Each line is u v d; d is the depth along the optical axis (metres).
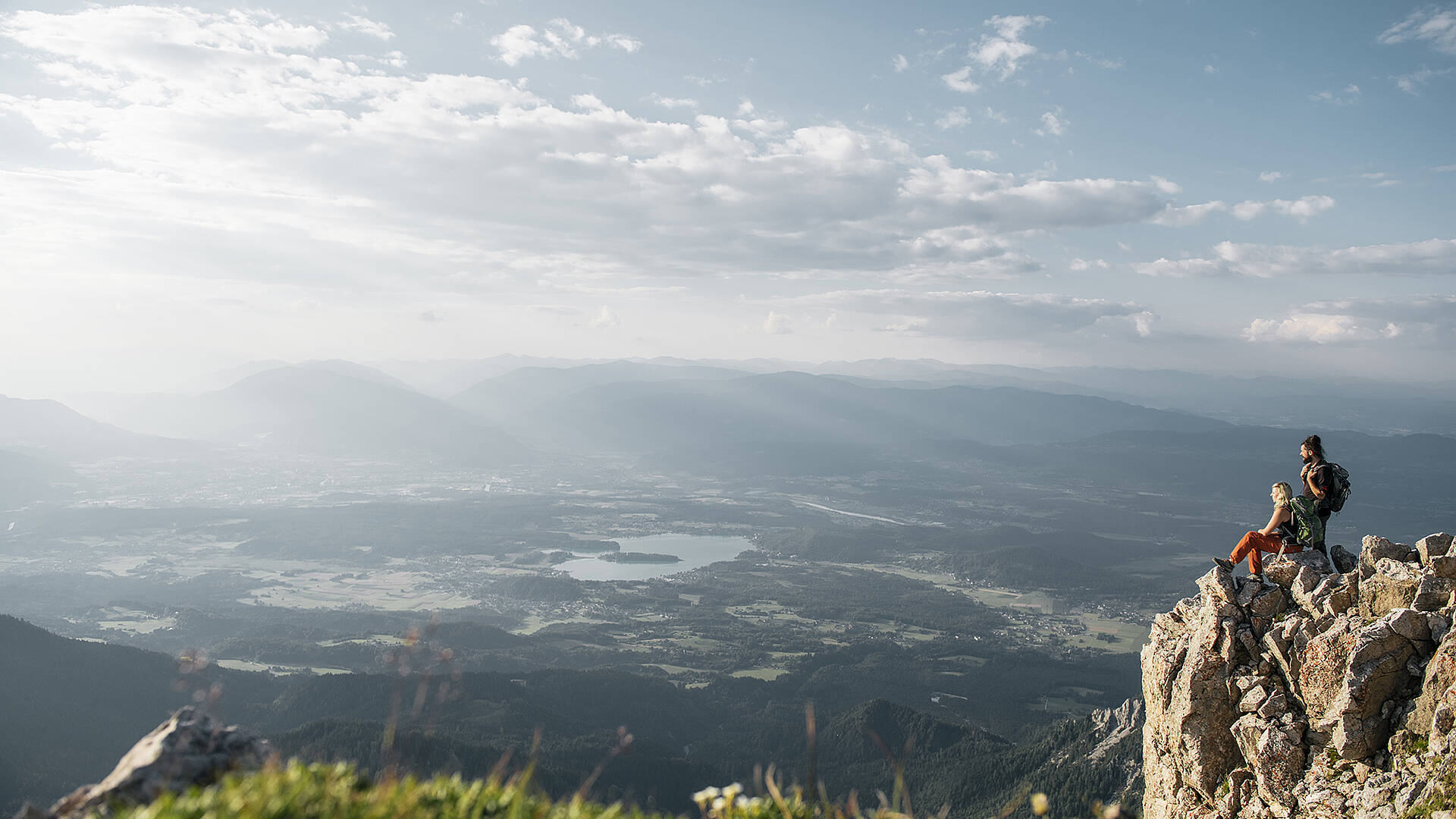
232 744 8.50
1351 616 15.59
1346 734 14.53
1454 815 12.27
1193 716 17.12
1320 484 17.33
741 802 9.16
